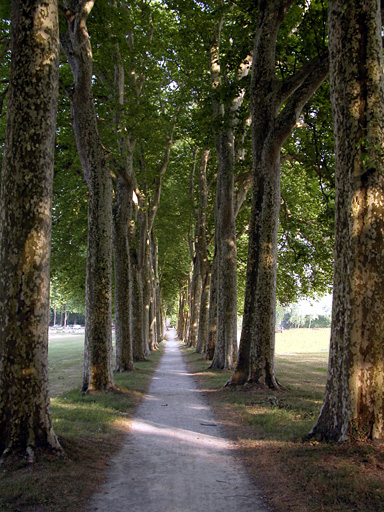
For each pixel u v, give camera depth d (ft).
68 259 74.08
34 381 18.89
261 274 40.19
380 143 20.29
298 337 192.65
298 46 46.39
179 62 66.44
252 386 39.70
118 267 59.67
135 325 78.69
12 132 19.66
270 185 40.16
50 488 15.81
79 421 27.40
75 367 71.51
